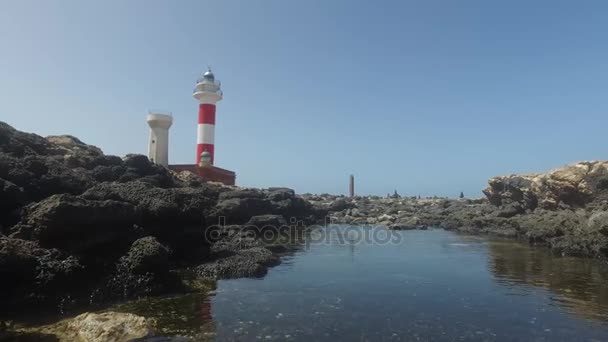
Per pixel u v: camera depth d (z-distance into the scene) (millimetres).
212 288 17766
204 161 51406
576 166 37688
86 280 15406
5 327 12195
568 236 29547
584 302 16047
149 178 28406
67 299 14273
